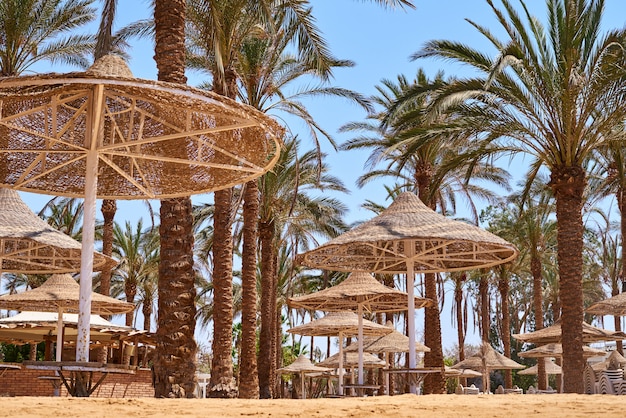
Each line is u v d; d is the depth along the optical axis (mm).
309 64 17281
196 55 21656
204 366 60531
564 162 18734
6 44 23250
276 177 28375
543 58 18000
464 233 15633
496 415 5305
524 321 61375
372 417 5184
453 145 21438
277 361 45281
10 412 5016
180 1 12906
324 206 32531
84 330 9398
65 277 24250
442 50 18625
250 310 22641
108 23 11805
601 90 17422
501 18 17547
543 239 38938
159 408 5734
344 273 47750
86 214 9828
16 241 17625
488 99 18312
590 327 30531
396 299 24672
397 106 19297
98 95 9797
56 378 10594
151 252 40125
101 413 5141
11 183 12867
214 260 20062
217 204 20266
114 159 12906
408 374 16984
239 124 10109
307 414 5340
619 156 19375
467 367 38312
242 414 5316
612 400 7203
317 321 29297
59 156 12680
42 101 11461
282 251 44875
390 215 16875
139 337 26484
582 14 17438
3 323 24109
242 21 20094
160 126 12438
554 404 6496
